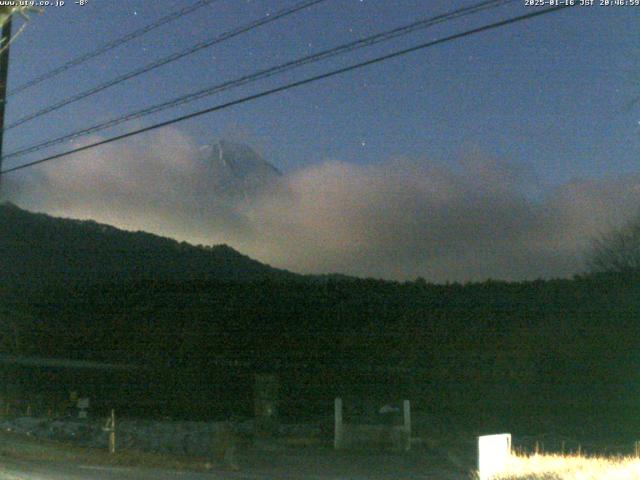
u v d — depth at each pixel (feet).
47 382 149.79
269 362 152.25
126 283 195.21
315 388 128.67
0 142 67.41
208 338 164.66
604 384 103.91
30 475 55.06
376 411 104.88
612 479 46.65
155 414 116.26
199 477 57.16
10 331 215.31
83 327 195.93
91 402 128.26
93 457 68.39
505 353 117.29
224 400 127.75
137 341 177.58
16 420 100.73
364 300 148.15
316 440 79.51
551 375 109.19
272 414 85.76
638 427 87.97
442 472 61.77
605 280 116.78
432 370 126.31
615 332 105.81
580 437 81.92
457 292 133.69
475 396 113.70
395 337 136.87
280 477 58.65
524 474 51.21
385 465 66.03
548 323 115.75
